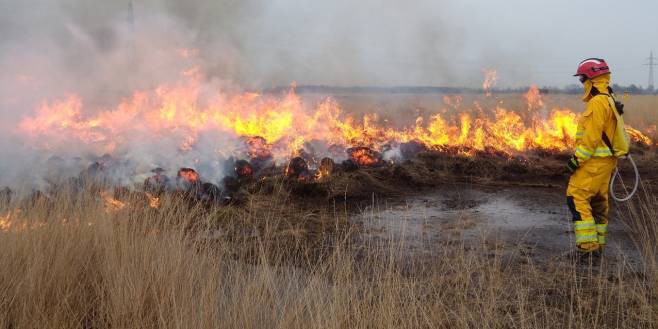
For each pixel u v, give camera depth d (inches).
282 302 137.3
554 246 202.1
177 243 154.5
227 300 134.9
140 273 133.0
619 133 183.5
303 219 239.9
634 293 146.3
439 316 130.0
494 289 151.3
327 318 118.3
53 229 151.6
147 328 118.9
